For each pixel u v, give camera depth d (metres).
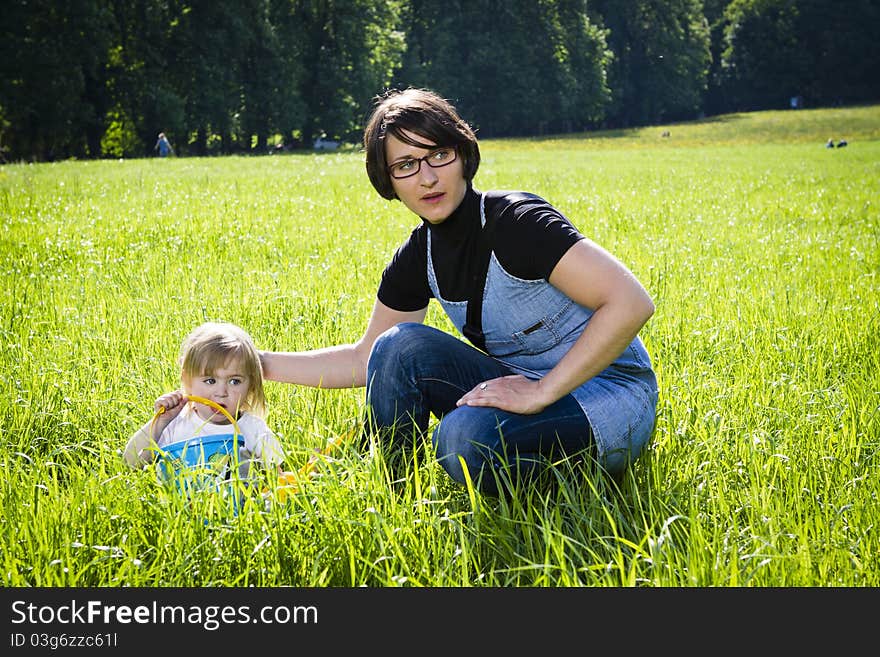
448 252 3.34
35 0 54.19
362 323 5.70
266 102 67.44
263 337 5.35
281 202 15.13
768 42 122.06
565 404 3.26
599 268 3.07
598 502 3.05
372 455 3.33
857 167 29.05
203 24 63.41
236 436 3.41
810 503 3.14
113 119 60.00
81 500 3.09
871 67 120.19
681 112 119.75
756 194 18.19
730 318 6.12
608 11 109.94
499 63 91.12
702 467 3.49
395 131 3.12
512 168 29.66
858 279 7.61
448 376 3.53
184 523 2.92
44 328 5.75
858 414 4.02
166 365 4.73
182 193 16.95
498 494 3.31
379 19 75.81
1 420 3.98
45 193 16.77
